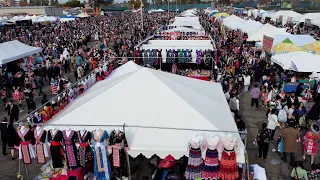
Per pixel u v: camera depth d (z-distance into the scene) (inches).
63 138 249.3
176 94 278.2
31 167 352.5
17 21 1985.7
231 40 1143.0
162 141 242.2
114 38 1392.7
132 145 242.4
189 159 235.1
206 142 236.7
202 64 661.3
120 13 4148.6
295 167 282.5
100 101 280.8
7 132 370.6
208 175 237.6
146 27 1766.7
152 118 260.2
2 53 693.9
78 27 1841.8
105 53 862.5
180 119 257.6
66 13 3400.6
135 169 286.8
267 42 762.8
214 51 653.3
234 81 662.5
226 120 275.3
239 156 234.5
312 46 686.5
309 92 506.0
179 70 676.7
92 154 256.8
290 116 423.2
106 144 245.1
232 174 233.5
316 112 418.0
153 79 294.7
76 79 722.8
